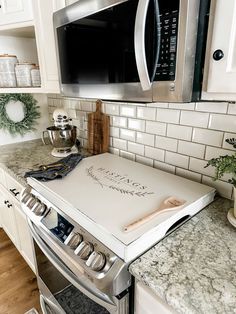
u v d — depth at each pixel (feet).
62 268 2.68
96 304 2.48
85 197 2.80
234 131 2.88
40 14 3.84
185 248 2.20
